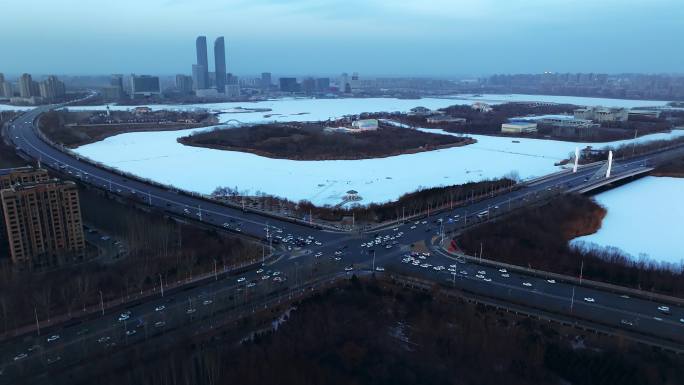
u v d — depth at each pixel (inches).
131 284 7194.9
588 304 6756.9
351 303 6870.1
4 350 5580.7
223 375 5172.2
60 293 6840.6
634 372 5231.3
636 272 7564.0
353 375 5359.3
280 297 7003.0
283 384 5103.3
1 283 7012.8
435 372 5398.6
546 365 5595.5
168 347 5625.0
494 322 6318.9
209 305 6722.4
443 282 7465.6
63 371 5187.0
